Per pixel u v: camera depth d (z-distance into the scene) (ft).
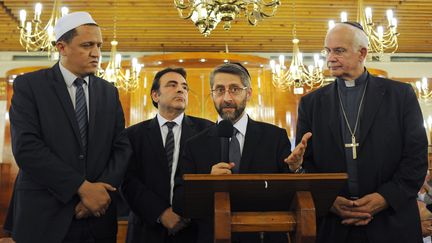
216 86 7.25
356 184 7.03
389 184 6.70
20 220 6.63
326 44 7.59
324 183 5.07
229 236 5.00
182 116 9.62
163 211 8.13
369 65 32.55
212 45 30.04
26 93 7.11
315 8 24.43
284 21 26.08
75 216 6.79
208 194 5.35
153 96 9.98
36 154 6.64
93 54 7.42
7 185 26.81
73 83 7.51
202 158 7.34
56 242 6.48
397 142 6.98
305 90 28.12
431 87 32.35
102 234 7.14
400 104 7.17
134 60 23.12
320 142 7.43
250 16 14.76
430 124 30.22
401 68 32.65
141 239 8.45
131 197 8.53
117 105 8.04
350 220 6.61
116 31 27.37
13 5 23.45
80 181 6.66
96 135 7.32
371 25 17.13
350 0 23.56
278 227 5.23
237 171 7.13
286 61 30.48
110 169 7.32
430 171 16.63
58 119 7.06
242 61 26.55
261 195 5.38
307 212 5.07
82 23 7.39
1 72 31.32
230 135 6.77
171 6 24.08
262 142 7.40
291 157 5.88
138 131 9.36
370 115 7.16
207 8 13.34
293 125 27.40
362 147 7.05
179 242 8.26
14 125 6.93
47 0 22.95
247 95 7.34
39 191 6.73
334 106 7.52
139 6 24.07
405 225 6.57
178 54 25.84
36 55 31.83
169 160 8.98
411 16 25.79
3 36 28.73
